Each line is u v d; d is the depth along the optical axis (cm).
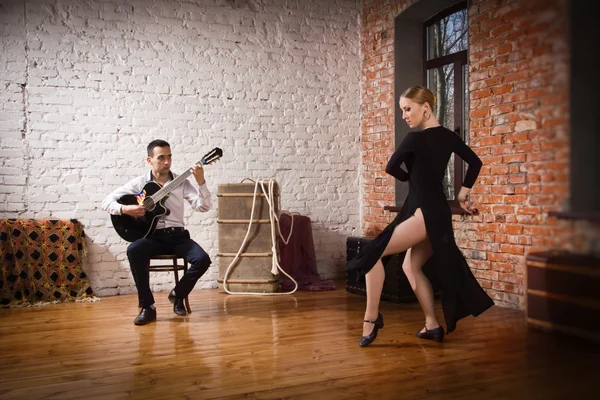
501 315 386
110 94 484
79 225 469
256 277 487
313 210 565
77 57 473
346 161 579
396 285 436
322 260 570
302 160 559
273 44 544
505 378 249
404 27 537
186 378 257
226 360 287
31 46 459
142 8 493
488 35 424
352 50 579
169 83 504
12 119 455
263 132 541
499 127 416
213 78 520
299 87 556
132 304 444
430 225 288
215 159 412
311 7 561
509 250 411
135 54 491
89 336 340
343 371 265
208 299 462
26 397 234
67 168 472
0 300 431
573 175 105
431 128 301
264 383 249
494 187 423
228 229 489
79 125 475
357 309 418
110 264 485
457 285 292
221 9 522
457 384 243
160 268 400
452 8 509
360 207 584
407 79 539
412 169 298
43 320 386
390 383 247
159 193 391
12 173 457
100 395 236
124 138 489
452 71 509
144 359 290
